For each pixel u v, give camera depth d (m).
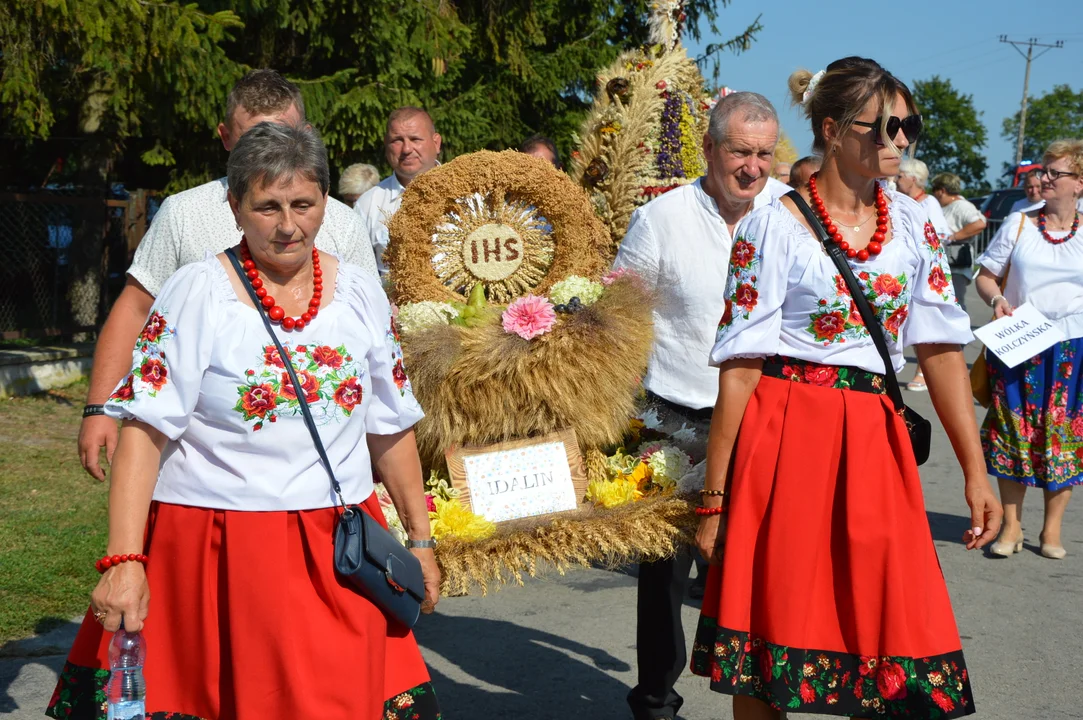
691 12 18.56
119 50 8.04
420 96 11.79
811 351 2.61
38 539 5.29
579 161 4.61
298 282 2.26
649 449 3.32
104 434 2.80
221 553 2.16
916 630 2.52
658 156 4.51
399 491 2.50
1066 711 3.73
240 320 2.17
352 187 7.46
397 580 2.24
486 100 14.72
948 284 2.73
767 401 2.64
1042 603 4.92
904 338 2.76
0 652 4.01
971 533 2.71
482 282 3.53
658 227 3.66
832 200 2.66
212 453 2.17
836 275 2.59
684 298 3.60
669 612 3.31
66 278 10.92
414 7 10.66
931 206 8.16
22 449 7.32
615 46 17.14
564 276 3.51
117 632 2.16
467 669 4.10
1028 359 5.52
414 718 2.32
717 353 2.64
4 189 13.78
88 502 6.02
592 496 3.13
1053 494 5.63
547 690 3.89
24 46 7.95
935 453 8.24
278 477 2.18
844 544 2.55
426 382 3.06
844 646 2.55
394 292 3.52
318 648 2.14
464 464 3.09
